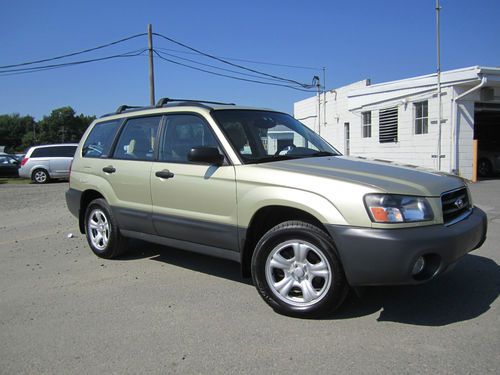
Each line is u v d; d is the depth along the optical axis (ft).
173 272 17.85
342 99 75.05
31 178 67.46
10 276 18.13
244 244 14.02
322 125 83.20
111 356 11.15
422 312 13.12
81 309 14.25
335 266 12.19
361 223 11.68
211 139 15.26
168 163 16.40
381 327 12.21
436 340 11.36
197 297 14.97
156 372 10.35
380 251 11.41
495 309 13.17
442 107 49.98
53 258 20.81
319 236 12.37
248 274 14.52
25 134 443.73
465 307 13.41
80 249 22.41
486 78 45.93
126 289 16.01
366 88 61.16
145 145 17.84
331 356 10.74
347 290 12.41
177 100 18.61
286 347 11.28
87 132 21.53
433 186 12.60
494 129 67.46
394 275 11.44
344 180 12.31
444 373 9.82
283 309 13.08
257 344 11.50
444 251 11.60
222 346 11.46
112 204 18.92
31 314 13.97
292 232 12.80
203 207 15.06
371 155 61.21
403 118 55.31
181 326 12.73
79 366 10.73
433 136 51.19
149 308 14.14
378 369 10.08
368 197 11.75
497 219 27.12
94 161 20.06
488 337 11.43
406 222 11.57
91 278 17.44
